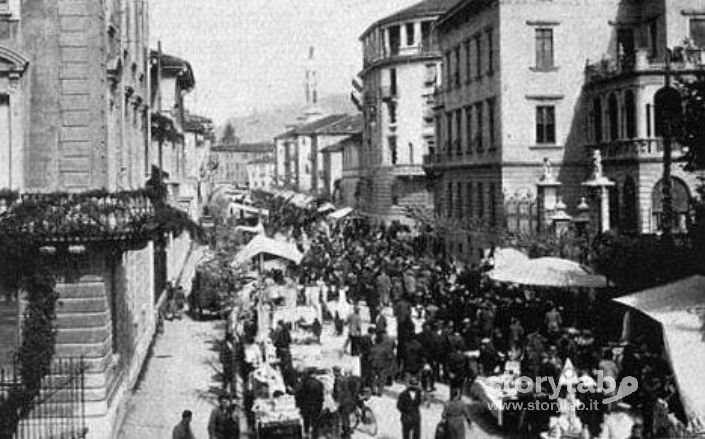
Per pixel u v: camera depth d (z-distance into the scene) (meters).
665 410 16.53
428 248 51.78
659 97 28.83
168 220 20.86
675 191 39.38
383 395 22.66
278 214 81.81
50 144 19.09
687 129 28.28
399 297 33.88
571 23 45.56
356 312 26.73
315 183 129.25
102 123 19.78
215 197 107.50
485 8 48.00
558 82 45.59
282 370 21.30
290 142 155.12
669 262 25.12
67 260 18.72
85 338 18.80
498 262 28.91
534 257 34.00
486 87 48.47
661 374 18.81
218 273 36.09
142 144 29.56
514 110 45.53
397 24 81.06
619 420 18.47
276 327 25.86
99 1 19.36
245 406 21.20
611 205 42.19
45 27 19.00
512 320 24.56
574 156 45.66
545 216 41.75
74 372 18.12
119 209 18.66
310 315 29.92
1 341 18.66
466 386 22.27
